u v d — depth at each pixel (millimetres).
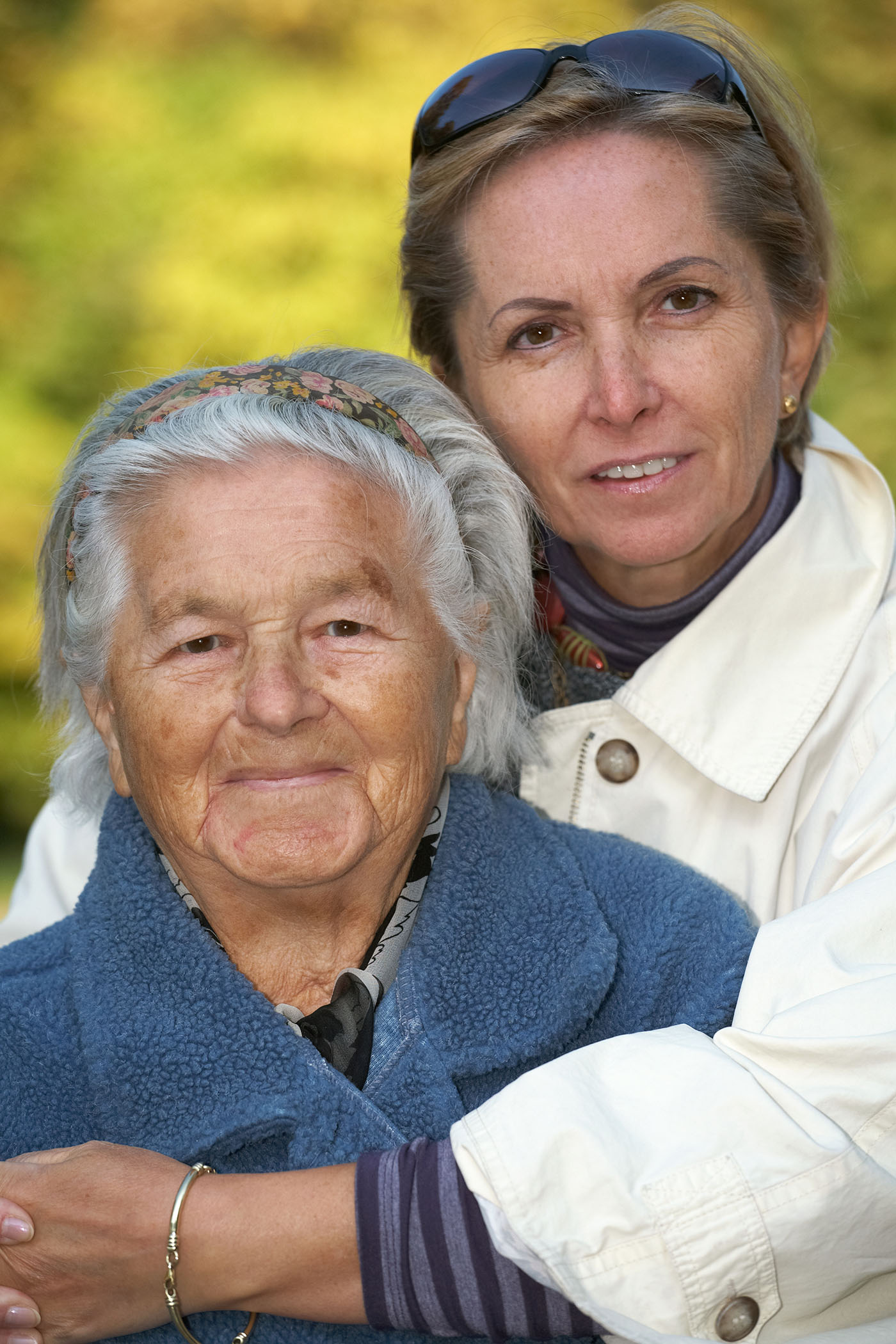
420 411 1704
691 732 1902
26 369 8812
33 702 8891
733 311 1820
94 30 9203
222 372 1586
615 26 2076
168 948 1518
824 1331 1298
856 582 1929
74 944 1575
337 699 1475
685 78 1761
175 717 1474
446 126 1816
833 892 1484
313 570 1457
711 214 1791
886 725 1759
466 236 1860
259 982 1569
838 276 2117
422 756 1531
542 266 1774
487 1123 1245
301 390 1540
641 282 1760
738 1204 1214
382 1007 1542
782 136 1942
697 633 1937
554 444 1852
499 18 8430
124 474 1496
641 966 1595
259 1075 1446
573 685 2104
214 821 1491
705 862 1908
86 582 1553
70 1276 1340
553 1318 1275
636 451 1805
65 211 8805
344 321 7949
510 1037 1522
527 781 2018
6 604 8656
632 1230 1204
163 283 8227
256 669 1446
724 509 1870
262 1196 1321
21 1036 1536
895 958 1419
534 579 2021
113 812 1633
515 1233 1196
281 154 8273
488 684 1792
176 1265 1307
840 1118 1288
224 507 1472
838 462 2100
